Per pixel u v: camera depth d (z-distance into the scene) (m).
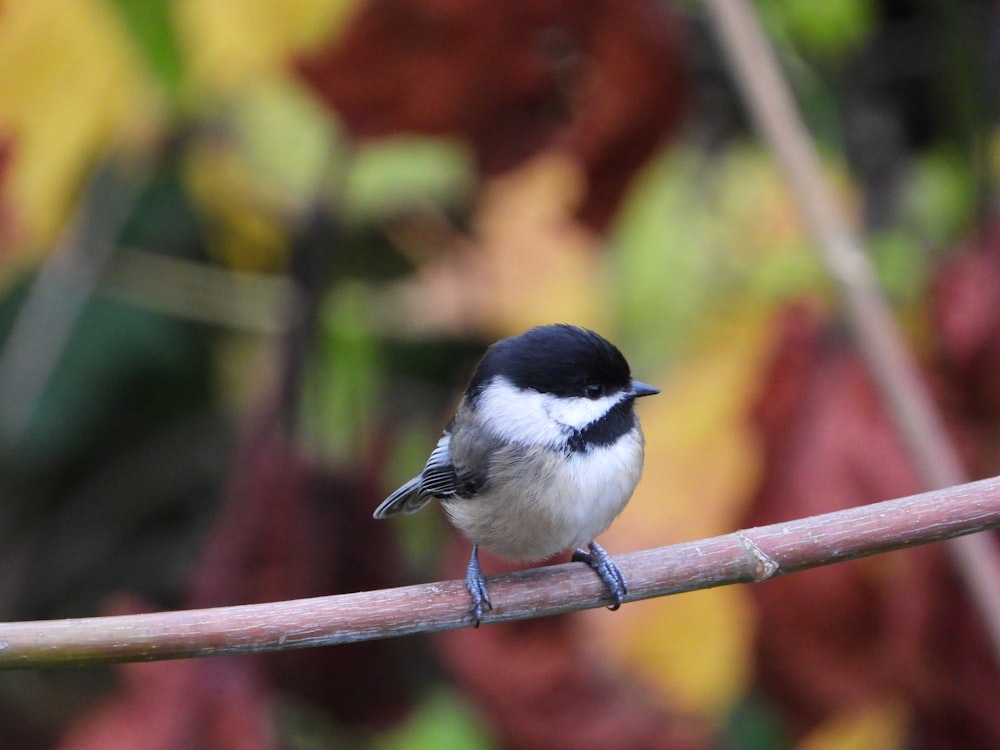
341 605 4.86
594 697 6.61
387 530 7.14
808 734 6.58
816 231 5.94
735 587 6.51
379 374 8.19
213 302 8.31
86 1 6.20
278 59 6.57
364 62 6.59
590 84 6.76
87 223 8.12
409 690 7.50
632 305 7.31
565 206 7.39
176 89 6.07
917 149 8.18
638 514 6.65
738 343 6.86
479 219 7.94
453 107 6.73
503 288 7.78
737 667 6.55
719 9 6.29
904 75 7.96
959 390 6.62
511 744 6.66
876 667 6.34
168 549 9.37
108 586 9.29
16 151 6.43
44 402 8.69
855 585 6.29
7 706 9.02
